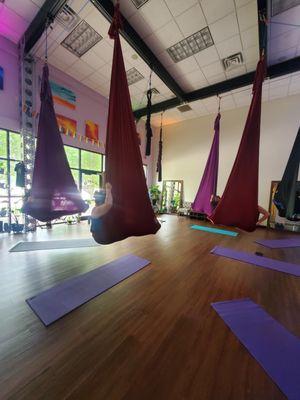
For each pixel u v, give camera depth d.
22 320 1.73
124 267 2.91
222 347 1.51
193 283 2.54
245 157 2.42
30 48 4.04
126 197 1.99
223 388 1.19
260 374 1.29
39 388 1.16
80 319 1.79
